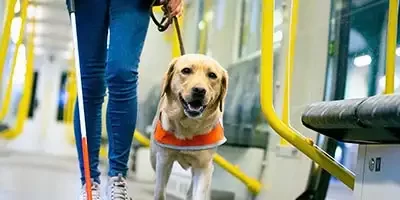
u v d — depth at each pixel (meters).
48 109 17.73
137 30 1.96
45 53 16.36
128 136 1.97
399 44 2.22
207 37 5.00
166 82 2.35
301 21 3.01
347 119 1.34
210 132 2.30
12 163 5.99
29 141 12.18
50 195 3.37
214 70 2.32
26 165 5.86
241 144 3.89
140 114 5.94
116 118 1.94
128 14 1.95
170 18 2.25
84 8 2.00
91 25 2.01
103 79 2.05
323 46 2.97
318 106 1.58
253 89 3.89
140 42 1.98
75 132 2.06
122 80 1.90
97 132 2.05
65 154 8.92
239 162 3.83
